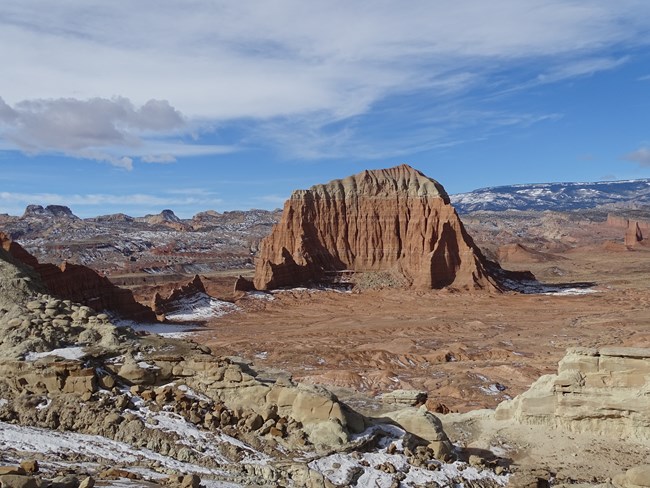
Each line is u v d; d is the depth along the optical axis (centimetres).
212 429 3256
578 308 12475
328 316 12544
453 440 4150
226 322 11800
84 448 2877
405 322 11281
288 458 3111
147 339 3856
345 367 7769
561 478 3453
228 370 3550
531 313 12056
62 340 3575
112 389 3350
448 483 3192
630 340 8331
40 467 2458
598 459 3741
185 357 3612
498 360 8031
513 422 4322
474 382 6675
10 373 3300
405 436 3525
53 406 3173
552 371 7138
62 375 3291
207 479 2680
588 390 4122
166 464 2841
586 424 4088
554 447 3938
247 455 3073
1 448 2691
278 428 3319
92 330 3697
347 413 3431
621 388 4069
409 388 6625
